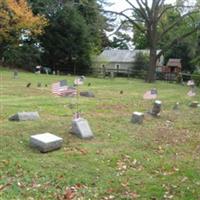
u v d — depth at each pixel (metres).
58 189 7.24
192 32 43.41
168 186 7.61
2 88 21.39
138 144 10.48
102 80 35.47
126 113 15.30
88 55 50.62
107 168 8.48
